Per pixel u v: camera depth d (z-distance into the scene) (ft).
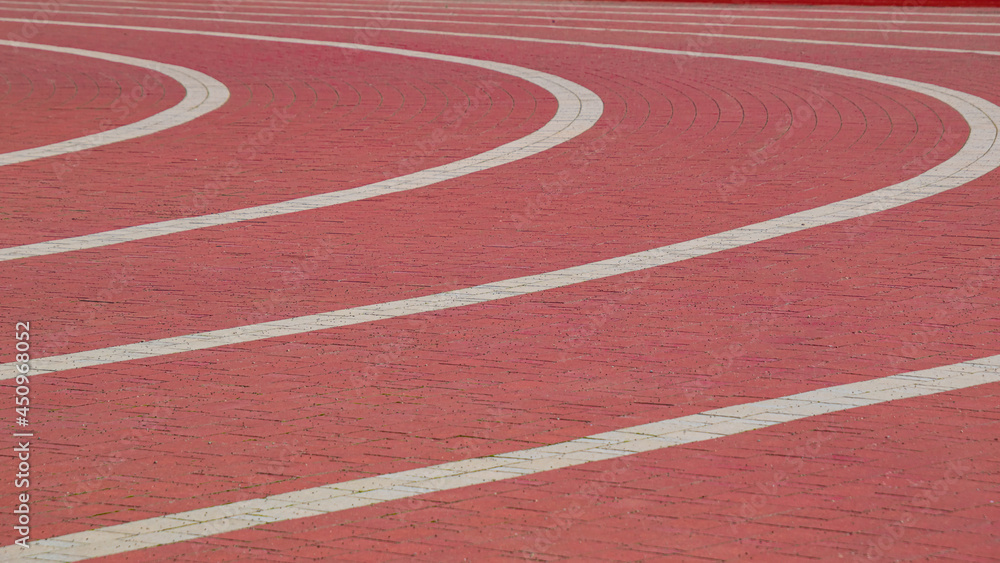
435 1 120.16
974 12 100.58
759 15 102.53
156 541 19.17
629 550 18.53
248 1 121.60
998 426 22.61
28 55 80.33
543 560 18.30
